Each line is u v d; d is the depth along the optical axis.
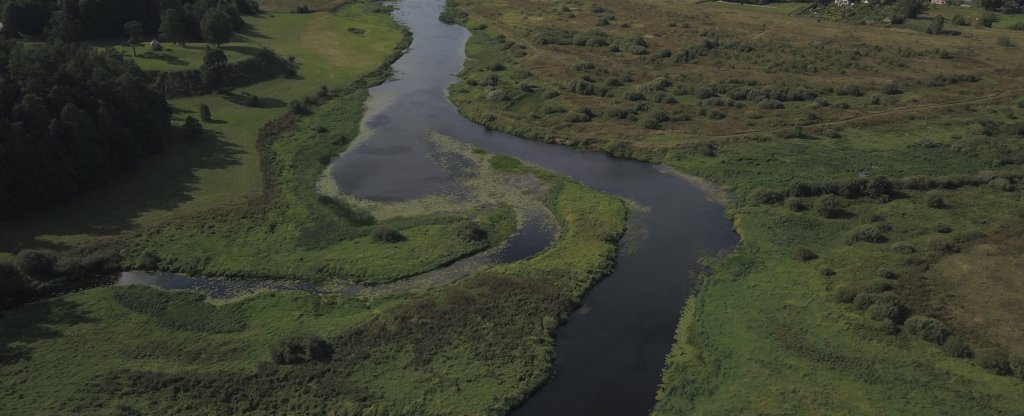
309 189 78.81
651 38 149.38
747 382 47.47
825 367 48.38
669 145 91.50
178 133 90.19
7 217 66.44
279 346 49.34
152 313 54.94
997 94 110.50
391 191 78.88
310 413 44.38
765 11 177.88
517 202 76.69
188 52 112.94
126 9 120.25
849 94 111.81
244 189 77.38
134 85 83.38
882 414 43.66
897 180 77.62
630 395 47.16
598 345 52.44
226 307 56.16
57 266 58.88
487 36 154.00
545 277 60.75
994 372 46.91
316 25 154.62
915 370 47.56
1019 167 81.81
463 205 75.75
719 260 64.62
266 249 65.31
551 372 49.22
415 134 97.50
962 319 52.53
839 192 75.12
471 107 107.50
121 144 77.69
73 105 72.19
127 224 68.25
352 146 92.19
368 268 62.00
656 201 77.56
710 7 183.12
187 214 70.69
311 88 114.25
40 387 45.88
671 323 55.19
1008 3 171.12
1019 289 56.31
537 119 102.44
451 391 46.69
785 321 54.00
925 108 104.75
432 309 55.41
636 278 61.88
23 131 67.69
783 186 79.00
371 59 133.25
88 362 48.72
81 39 114.44
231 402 45.00
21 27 110.06
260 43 133.00
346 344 51.00
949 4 178.75
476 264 63.75
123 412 43.16
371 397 45.94
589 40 144.12
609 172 85.75
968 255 61.91
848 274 60.06
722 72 123.69
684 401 46.19
